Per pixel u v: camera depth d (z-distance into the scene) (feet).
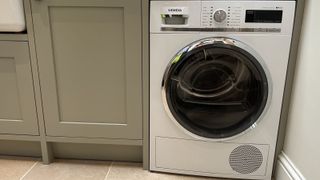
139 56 4.62
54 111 5.06
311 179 3.97
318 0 3.82
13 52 4.78
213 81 4.74
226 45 4.28
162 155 5.08
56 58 4.78
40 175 5.08
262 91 4.51
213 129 4.79
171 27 4.37
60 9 4.53
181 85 4.73
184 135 4.88
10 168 5.27
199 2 4.23
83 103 5.00
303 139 4.18
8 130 5.25
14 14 4.50
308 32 4.07
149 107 4.86
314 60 3.90
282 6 4.17
